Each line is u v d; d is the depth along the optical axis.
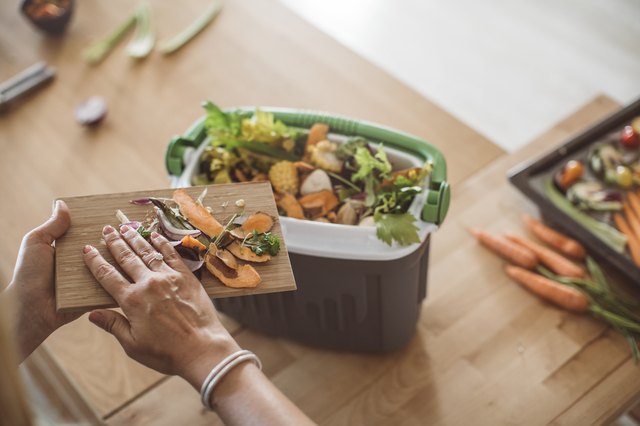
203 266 0.98
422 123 1.75
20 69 1.97
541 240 1.53
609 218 1.52
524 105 2.41
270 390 0.88
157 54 1.97
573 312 1.40
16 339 0.96
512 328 1.38
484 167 1.66
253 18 2.04
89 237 0.99
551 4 2.73
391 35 2.67
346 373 1.33
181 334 0.89
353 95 1.82
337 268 1.16
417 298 1.29
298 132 1.31
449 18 2.72
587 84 2.46
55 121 1.82
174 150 1.27
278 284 0.97
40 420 1.03
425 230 1.17
